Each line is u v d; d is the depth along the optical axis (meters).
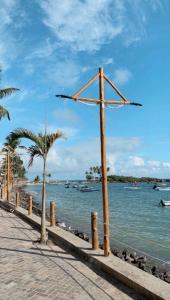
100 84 10.14
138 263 15.02
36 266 8.98
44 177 12.32
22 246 11.29
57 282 7.81
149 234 23.91
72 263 9.49
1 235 13.07
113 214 38.12
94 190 110.81
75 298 6.93
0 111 20.75
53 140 12.51
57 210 41.12
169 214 38.62
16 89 21.16
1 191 33.09
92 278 8.26
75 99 9.86
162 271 14.35
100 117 10.05
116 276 8.24
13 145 25.70
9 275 8.09
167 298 6.61
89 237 20.81
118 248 18.52
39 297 6.83
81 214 36.47
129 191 108.94
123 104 10.35
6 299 6.63
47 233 13.10
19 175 102.25
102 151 9.91
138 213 39.66
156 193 94.50
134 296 7.22
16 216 19.31
